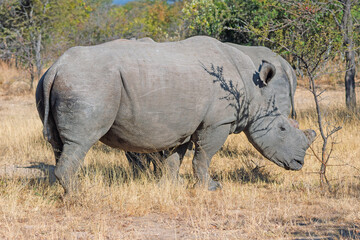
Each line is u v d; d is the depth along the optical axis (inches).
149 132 525.0
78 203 490.6
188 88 526.6
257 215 464.8
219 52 567.5
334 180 616.7
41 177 640.4
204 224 435.8
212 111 548.7
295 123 606.2
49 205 496.7
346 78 1104.8
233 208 499.2
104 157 768.9
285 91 592.4
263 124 583.8
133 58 510.9
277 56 610.2
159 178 605.6
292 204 514.6
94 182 548.7
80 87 485.7
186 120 534.9
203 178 578.6
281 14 1268.5
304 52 604.4
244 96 568.1
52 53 2175.2
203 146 569.0
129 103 505.4
